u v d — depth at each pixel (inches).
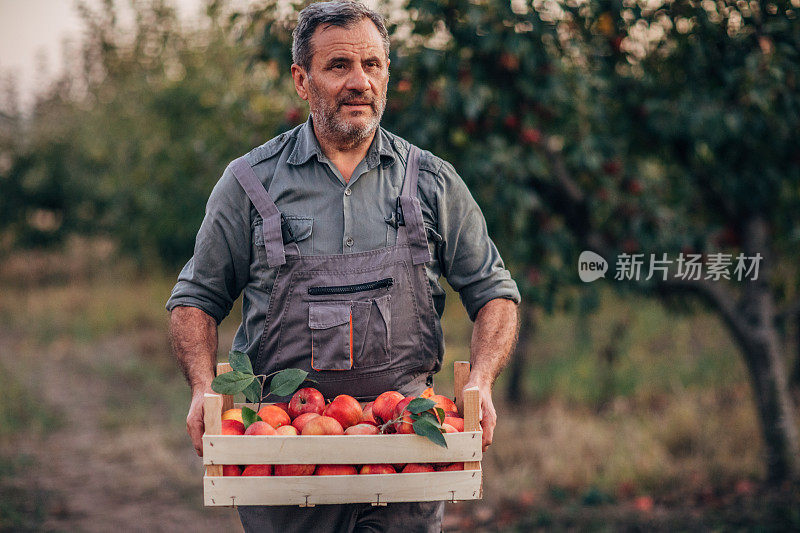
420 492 69.7
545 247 161.6
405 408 70.0
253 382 73.9
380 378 79.3
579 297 170.4
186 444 247.0
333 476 69.0
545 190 167.6
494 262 85.6
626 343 318.3
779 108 154.9
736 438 219.1
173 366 342.0
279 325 78.5
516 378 281.4
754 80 144.9
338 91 76.8
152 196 356.8
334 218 78.7
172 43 342.6
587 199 165.5
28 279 527.5
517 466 213.8
